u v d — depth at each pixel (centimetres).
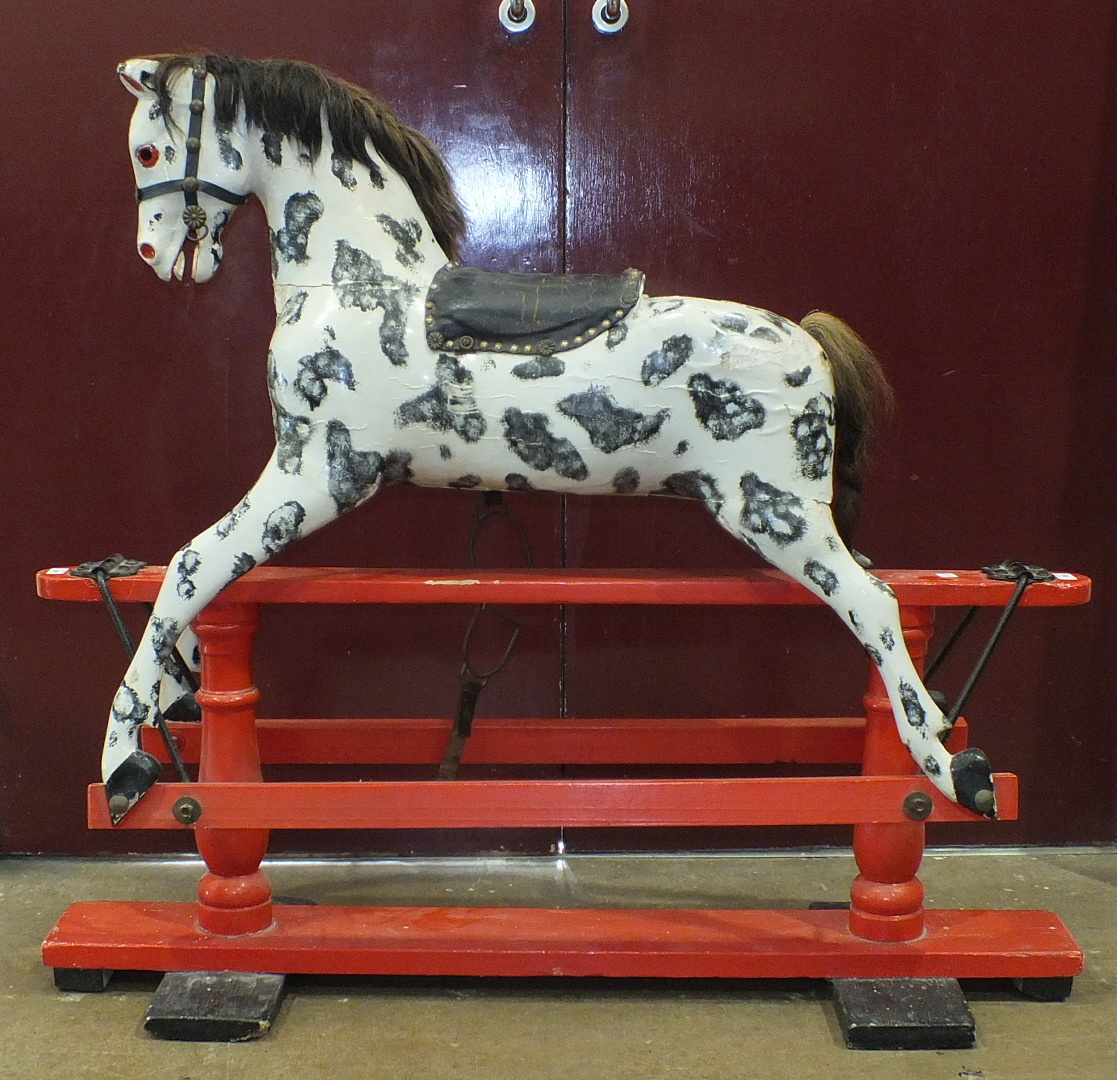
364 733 157
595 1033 134
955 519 180
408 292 127
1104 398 178
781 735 156
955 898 171
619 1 164
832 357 134
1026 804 189
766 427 125
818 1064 128
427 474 132
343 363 125
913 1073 127
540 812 131
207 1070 126
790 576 132
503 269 173
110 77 167
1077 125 171
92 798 131
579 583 132
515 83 169
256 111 127
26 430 176
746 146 171
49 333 173
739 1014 139
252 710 140
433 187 136
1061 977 140
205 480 177
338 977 147
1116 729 187
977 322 175
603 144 171
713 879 178
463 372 125
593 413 125
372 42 168
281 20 167
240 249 172
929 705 128
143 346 174
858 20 169
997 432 178
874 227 173
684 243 173
